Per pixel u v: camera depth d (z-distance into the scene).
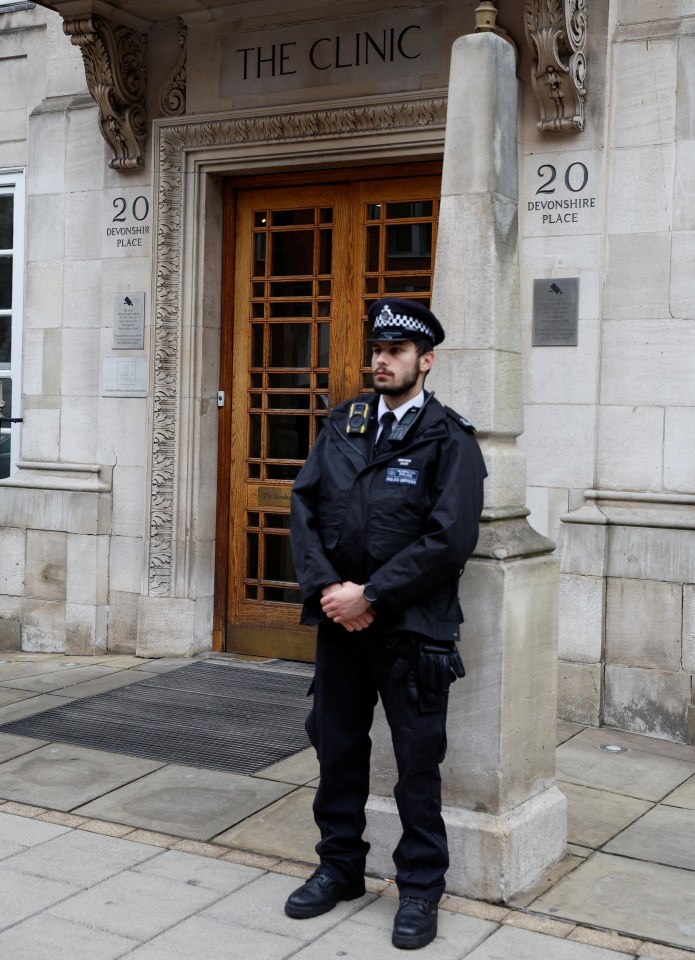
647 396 5.84
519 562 3.90
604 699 5.89
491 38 3.93
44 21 7.81
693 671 5.66
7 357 8.21
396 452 3.51
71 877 4.03
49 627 7.63
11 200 8.16
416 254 6.66
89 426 7.53
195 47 6.97
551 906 3.83
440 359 4.00
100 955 3.46
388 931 3.64
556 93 5.82
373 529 3.47
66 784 4.99
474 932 3.63
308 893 3.74
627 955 3.51
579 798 4.86
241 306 7.20
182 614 7.18
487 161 3.92
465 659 3.87
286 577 7.14
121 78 7.01
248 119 6.77
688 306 5.73
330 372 6.92
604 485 5.96
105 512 7.41
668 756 5.46
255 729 5.80
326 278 6.93
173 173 7.09
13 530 7.73
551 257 6.02
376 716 4.11
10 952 3.47
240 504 7.24
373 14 6.45
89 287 7.51
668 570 5.71
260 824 4.54
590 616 5.87
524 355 6.09
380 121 6.43
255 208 7.13
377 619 3.49
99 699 6.33
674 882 4.03
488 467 3.93
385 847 4.05
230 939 3.57
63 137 7.57
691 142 5.71
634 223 5.85
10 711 6.14
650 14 5.81
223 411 7.26
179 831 4.46
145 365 7.25
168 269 7.12
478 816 3.88
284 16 6.68
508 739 3.88
